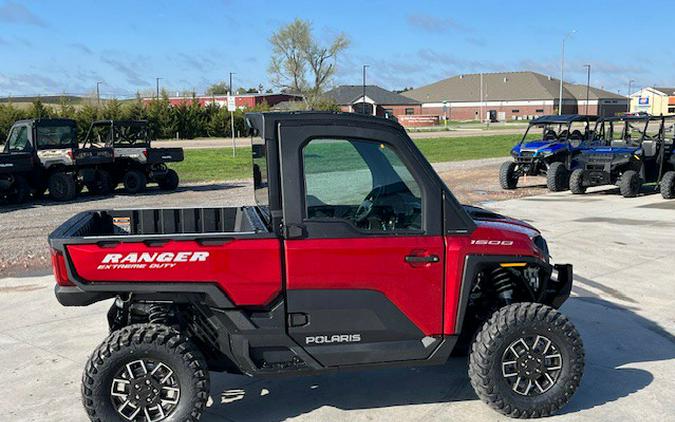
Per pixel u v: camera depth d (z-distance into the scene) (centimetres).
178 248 362
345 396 447
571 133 1806
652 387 454
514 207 1371
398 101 9506
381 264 378
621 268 810
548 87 9906
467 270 388
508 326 388
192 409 371
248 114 421
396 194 389
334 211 386
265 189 407
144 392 368
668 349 532
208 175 2253
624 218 1209
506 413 397
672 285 731
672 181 1497
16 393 459
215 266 365
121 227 496
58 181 1598
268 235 370
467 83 10462
